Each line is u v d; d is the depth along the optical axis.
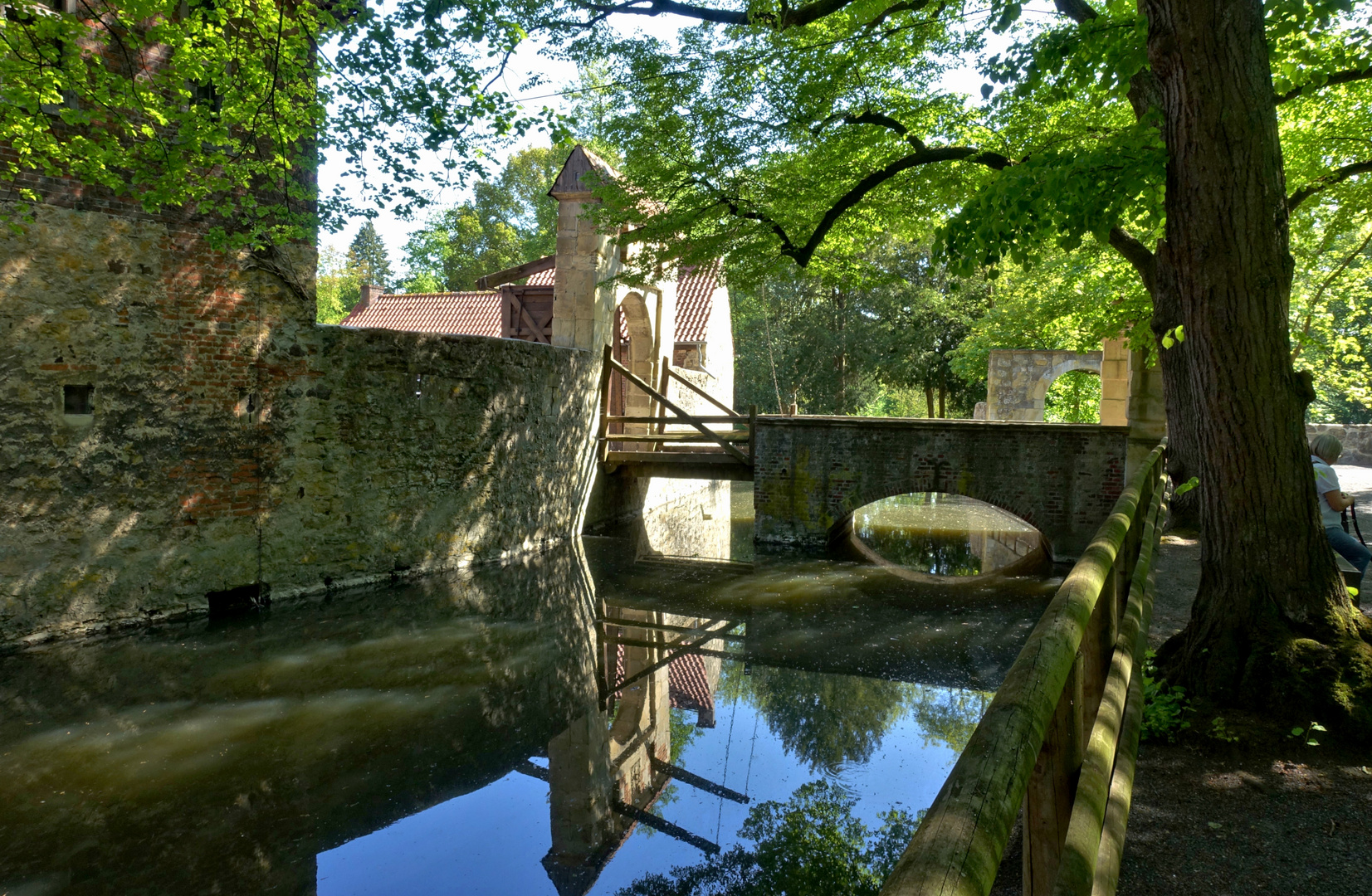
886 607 10.51
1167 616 6.41
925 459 13.41
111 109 6.67
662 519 19.03
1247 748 3.77
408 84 6.54
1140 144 5.34
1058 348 24.30
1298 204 9.05
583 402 15.12
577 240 15.56
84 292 7.91
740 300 38.09
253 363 9.21
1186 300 4.38
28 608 7.70
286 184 7.28
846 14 8.48
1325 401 29.52
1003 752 1.25
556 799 5.48
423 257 39.88
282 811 5.07
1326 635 4.11
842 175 9.34
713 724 6.89
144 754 5.71
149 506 8.46
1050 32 5.54
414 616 9.36
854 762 6.17
